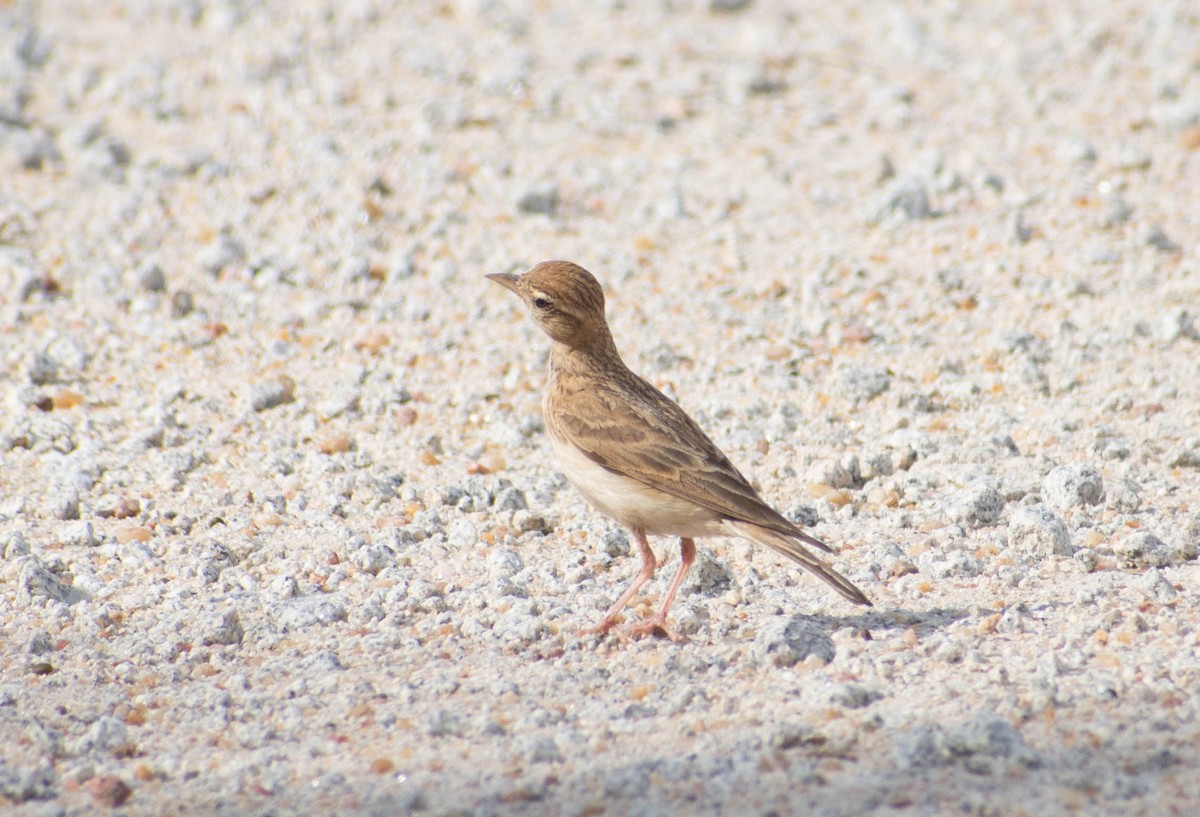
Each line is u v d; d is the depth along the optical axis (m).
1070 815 6.71
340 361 14.72
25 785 7.50
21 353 14.59
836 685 8.15
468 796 7.21
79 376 14.33
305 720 8.27
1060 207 17.31
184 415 13.56
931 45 22.98
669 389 13.96
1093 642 8.80
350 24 23.73
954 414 13.22
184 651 9.32
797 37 23.67
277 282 16.23
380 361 14.70
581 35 23.44
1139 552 10.11
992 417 12.91
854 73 22.09
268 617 9.84
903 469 12.27
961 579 10.09
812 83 21.69
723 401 13.52
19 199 18.25
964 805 6.83
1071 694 8.01
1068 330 14.49
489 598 10.09
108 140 19.73
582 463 9.70
